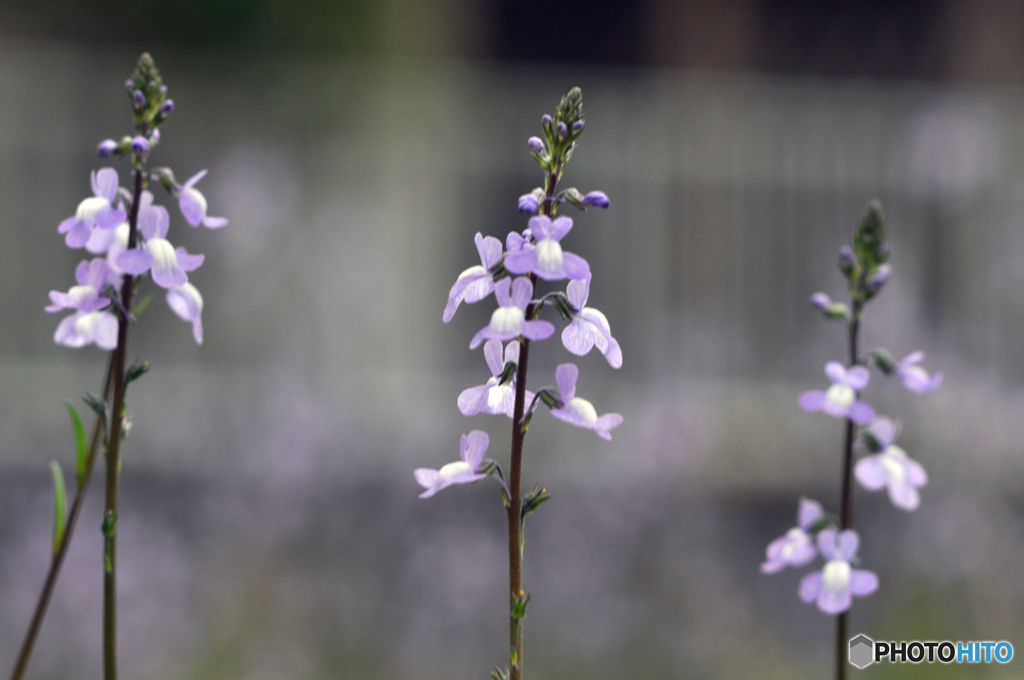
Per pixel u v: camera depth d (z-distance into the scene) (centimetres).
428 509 582
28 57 971
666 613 517
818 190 1001
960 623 476
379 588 500
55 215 963
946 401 596
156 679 433
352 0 1061
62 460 772
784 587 564
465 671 468
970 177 977
